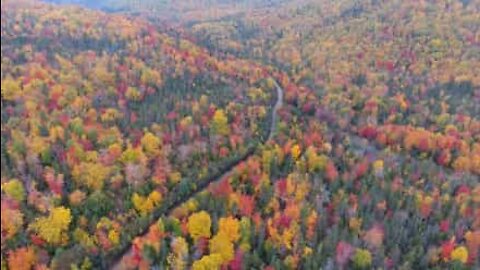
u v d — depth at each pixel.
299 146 165.75
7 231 121.81
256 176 149.12
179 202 144.50
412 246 132.50
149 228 133.62
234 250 124.81
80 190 137.25
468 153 182.25
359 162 164.12
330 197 146.12
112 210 135.50
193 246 126.12
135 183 142.50
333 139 184.12
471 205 152.00
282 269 121.06
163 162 150.75
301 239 126.94
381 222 137.50
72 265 116.38
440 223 140.50
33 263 119.25
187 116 174.88
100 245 126.75
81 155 142.12
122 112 169.00
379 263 124.94
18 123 147.50
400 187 152.12
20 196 128.50
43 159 139.88
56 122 152.12
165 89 197.00
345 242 126.00
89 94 173.38
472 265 131.50
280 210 139.12
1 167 134.12
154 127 163.50
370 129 194.12
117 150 147.50
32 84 164.38
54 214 124.56
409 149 187.38
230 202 136.25
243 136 174.00
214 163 157.50
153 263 121.94
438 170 172.62
